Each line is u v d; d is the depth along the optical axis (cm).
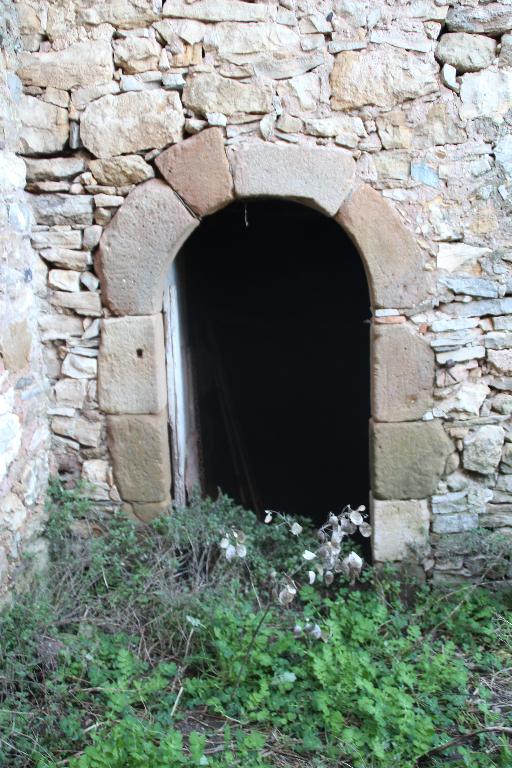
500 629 296
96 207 306
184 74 295
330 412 645
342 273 595
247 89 293
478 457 318
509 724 246
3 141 281
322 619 292
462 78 293
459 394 314
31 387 302
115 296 310
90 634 274
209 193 300
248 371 648
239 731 235
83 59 295
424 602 317
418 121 296
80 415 325
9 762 216
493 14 288
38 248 311
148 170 301
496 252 303
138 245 306
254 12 289
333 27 290
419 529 324
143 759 205
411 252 303
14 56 293
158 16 291
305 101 294
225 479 523
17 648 250
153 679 252
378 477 320
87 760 208
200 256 568
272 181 298
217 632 267
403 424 315
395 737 231
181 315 370
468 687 266
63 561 308
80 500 327
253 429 639
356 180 300
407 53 291
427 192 300
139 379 317
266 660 259
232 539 313
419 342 308
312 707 246
